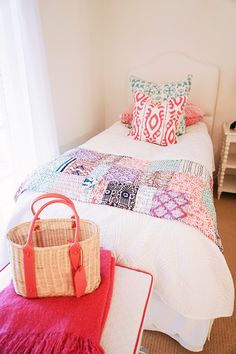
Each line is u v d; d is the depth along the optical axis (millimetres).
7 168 1687
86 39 2457
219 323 1363
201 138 2150
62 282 872
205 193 1294
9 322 804
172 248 1069
